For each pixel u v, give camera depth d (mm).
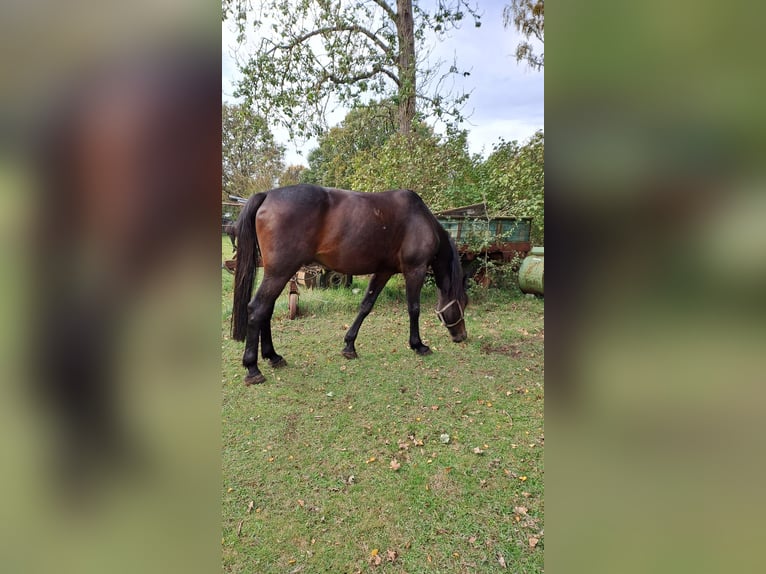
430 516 1731
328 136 8648
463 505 1793
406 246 3355
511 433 2371
